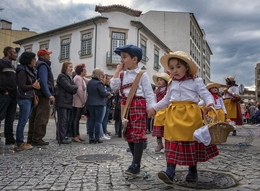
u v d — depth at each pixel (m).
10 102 5.83
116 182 3.08
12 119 5.98
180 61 3.08
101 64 22.38
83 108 7.08
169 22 35.28
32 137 6.07
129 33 23.12
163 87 5.37
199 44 43.97
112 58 22.61
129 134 3.34
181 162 2.86
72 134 6.95
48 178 3.25
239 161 4.32
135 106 3.34
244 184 3.05
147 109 3.36
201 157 2.95
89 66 22.91
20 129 5.39
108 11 22.56
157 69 28.20
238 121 9.09
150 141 7.33
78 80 7.00
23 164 4.04
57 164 4.04
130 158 4.51
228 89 9.04
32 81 5.55
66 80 6.32
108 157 4.59
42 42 27.12
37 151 5.23
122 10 22.84
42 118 6.00
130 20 23.16
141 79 3.43
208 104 2.97
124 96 3.45
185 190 2.80
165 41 35.25
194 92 3.08
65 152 5.13
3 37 34.28
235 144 6.61
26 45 28.89
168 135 3.00
